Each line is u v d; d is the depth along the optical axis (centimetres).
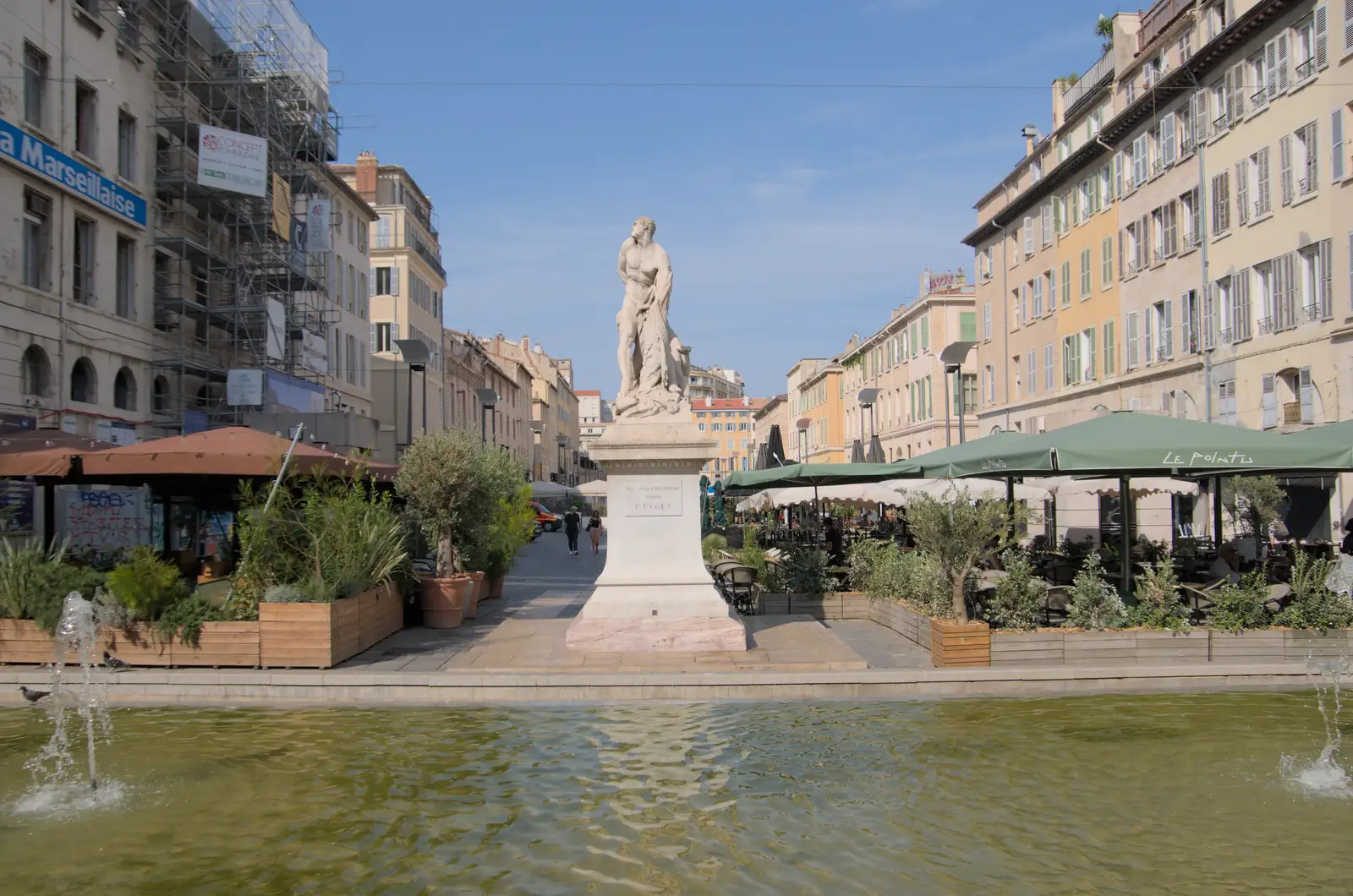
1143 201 3503
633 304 1311
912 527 1242
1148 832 655
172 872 593
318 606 1133
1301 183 2622
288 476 1342
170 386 2866
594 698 1055
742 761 816
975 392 5694
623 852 621
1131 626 1204
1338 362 2470
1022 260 4609
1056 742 868
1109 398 3756
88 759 826
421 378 5494
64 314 2320
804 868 596
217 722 961
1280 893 561
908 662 1167
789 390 11075
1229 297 2977
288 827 667
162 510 2448
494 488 1805
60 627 1095
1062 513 3644
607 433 1265
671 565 1266
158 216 2847
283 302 3484
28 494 2147
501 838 646
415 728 935
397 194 5588
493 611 1759
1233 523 2409
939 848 628
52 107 2314
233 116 3231
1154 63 3528
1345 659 1146
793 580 1617
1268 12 2708
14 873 591
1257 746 852
